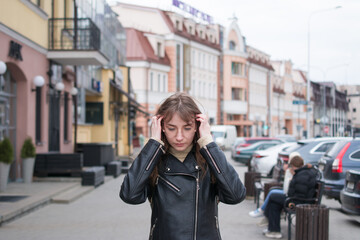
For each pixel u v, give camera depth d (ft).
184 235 9.12
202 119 9.41
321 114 368.07
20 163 47.06
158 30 178.50
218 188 9.57
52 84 55.06
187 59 185.16
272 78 283.18
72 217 30.94
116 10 179.73
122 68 116.26
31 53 47.78
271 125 280.31
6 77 44.75
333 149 35.96
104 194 43.06
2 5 40.19
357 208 28.02
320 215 20.42
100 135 95.14
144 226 28.09
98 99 95.20
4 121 44.24
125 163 74.69
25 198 35.40
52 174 51.19
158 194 9.41
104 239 24.50
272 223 25.08
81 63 56.65
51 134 56.39
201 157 9.61
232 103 222.07
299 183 24.03
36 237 24.79
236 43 230.48
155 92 165.99
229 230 27.07
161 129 9.55
